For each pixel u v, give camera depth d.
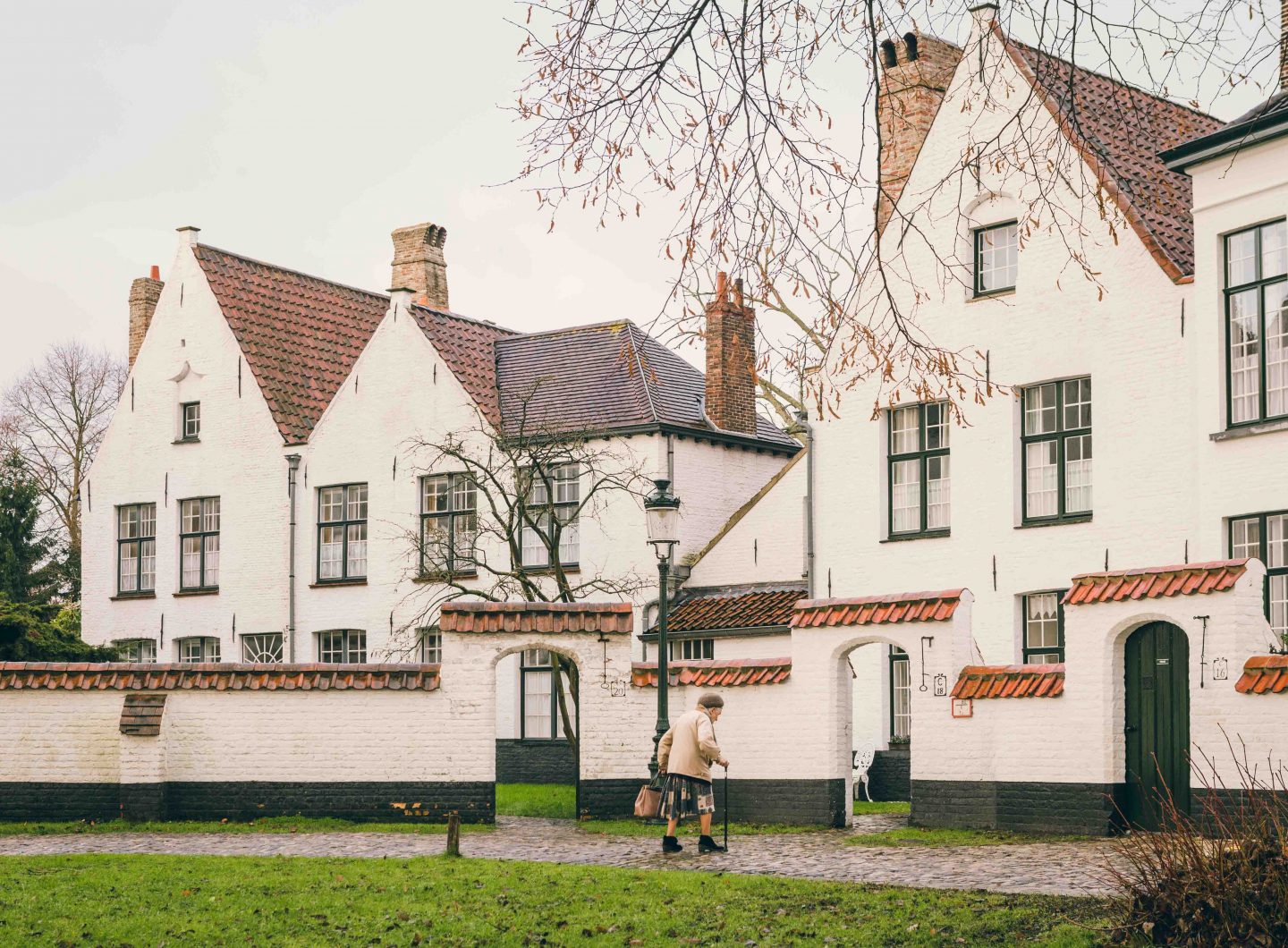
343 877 15.91
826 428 29.33
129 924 14.06
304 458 37.25
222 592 38.31
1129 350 24.94
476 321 38.41
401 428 35.88
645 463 33.28
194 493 39.03
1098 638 18.23
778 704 21.17
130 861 17.30
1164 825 13.09
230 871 16.47
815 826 20.50
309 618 36.91
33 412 57.91
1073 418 25.95
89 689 22.64
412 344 35.97
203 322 39.31
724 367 35.41
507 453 29.77
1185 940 11.59
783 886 14.62
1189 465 24.06
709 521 34.34
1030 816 18.72
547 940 13.30
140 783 22.22
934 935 12.56
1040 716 18.75
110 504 40.53
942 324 27.48
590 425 33.84
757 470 35.78
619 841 19.31
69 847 19.55
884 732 28.14
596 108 12.05
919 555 27.83
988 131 26.72
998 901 13.37
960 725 19.48
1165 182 15.52
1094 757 18.20
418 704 22.19
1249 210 22.80
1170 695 17.77
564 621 22.12
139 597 39.75
